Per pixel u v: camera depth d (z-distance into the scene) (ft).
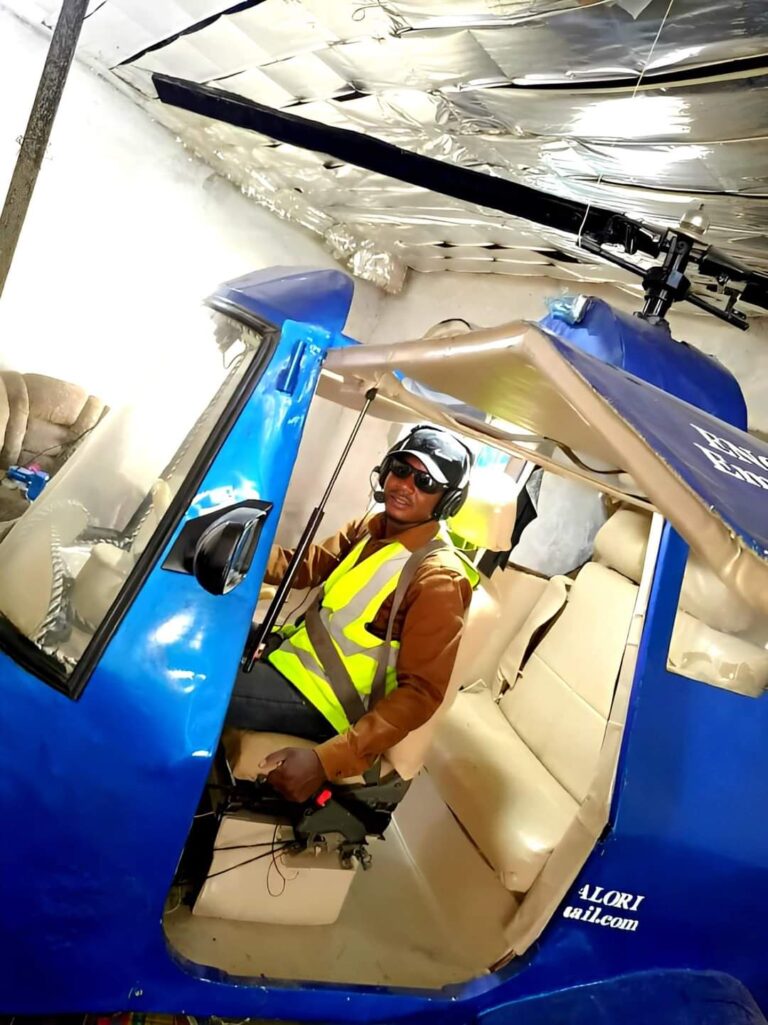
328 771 4.97
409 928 5.82
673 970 5.29
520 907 5.30
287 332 4.54
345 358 4.41
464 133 8.36
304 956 5.08
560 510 9.61
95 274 12.99
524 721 7.68
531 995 5.10
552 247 10.41
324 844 5.32
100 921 4.13
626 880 4.99
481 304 14.43
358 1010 4.84
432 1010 4.99
